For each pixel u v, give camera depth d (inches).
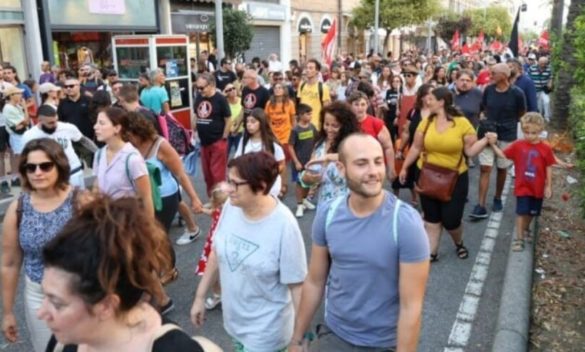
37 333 121.2
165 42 498.9
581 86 337.4
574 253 233.0
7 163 370.6
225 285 118.3
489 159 278.5
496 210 296.8
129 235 54.8
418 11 1321.4
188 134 283.6
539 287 199.2
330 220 98.3
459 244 230.7
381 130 213.0
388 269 92.9
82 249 53.3
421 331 172.4
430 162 217.2
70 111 317.7
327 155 163.6
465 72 304.8
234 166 112.5
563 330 168.9
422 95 273.0
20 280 206.2
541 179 222.4
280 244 112.3
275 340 116.3
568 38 480.1
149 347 56.1
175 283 209.9
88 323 54.6
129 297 55.4
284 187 324.2
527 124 221.5
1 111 345.1
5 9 542.6
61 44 625.3
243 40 797.2
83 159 236.1
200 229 270.1
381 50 1664.6
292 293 115.1
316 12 1257.4
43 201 119.9
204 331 175.3
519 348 152.4
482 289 203.0
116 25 687.1
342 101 169.3
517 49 732.7
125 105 243.9
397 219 92.1
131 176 156.8
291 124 327.6
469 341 167.0
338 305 99.0
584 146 222.2
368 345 96.3
